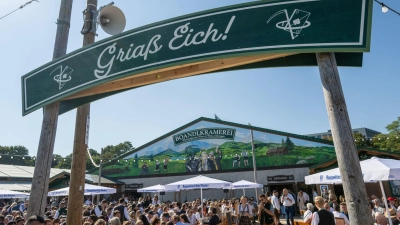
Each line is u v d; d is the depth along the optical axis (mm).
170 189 11531
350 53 3230
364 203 2572
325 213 5277
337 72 3010
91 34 5773
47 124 4578
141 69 3891
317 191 19000
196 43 3621
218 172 22969
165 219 7641
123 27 5719
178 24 3816
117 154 60812
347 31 2961
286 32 3207
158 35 3914
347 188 2656
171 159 24750
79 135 5508
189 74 4016
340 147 2758
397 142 33594
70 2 5449
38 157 4410
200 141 24266
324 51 3000
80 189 5301
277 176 21016
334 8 3070
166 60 3742
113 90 4566
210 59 3471
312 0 3195
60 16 5293
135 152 26141
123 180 25625
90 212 9711
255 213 14383
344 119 2820
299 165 20812
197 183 11539
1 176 21250
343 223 6605
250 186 16109
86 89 4352
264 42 3270
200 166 23625
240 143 22984
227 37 3465
